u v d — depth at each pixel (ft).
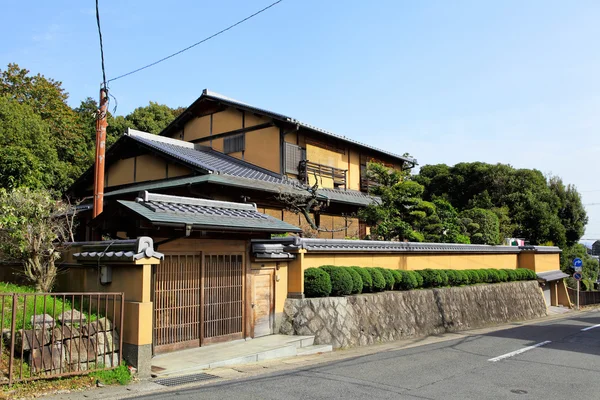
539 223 108.37
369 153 80.18
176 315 28.63
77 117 89.66
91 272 26.55
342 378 23.70
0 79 81.46
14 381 18.80
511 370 26.45
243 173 56.80
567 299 94.02
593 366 28.19
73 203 65.16
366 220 61.77
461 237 71.26
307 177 64.64
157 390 20.88
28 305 23.54
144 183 60.39
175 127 76.69
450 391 21.22
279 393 20.36
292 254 37.37
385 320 42.39
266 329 35.19
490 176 119.03
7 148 45.55
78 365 21.06
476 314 59.06
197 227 27.22
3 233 26.86
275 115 62.08
